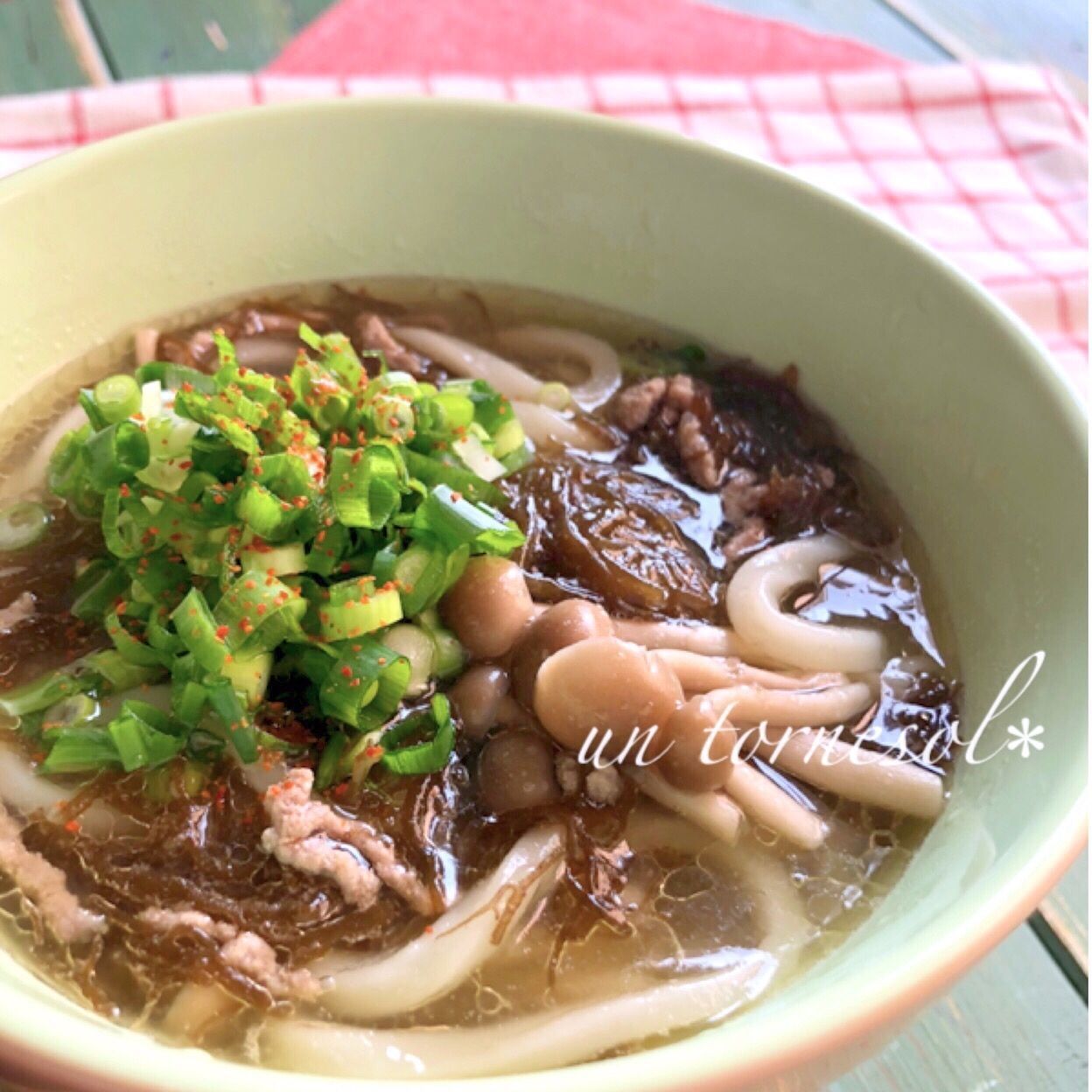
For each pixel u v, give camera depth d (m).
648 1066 0.17
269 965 0.22
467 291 0.32
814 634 0.27
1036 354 0.26
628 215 0.31
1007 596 0.25
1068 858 0.19
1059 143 0.40
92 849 0.22
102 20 0.41
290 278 0.31
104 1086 0.17
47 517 0.27
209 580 0.24
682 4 0.45
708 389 0.30
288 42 0.42
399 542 0.25
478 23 0.43
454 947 0.22
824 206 0.29
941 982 0.18
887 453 0.29
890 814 0.24
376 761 0.23
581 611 0.24
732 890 0.23
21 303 0.28
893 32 0.46
